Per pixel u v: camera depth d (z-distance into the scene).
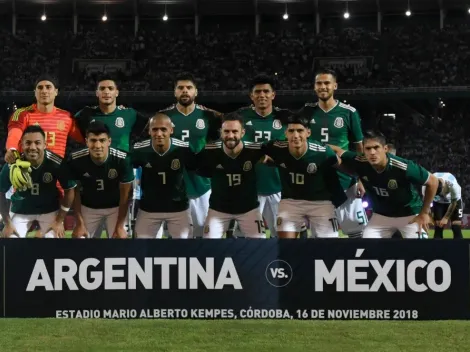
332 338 4.88
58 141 7.51
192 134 7.80
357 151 7.93
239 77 28.94
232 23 30.55
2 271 5.48
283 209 7.13
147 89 28.34
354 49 29.34
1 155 27.64
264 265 5.48
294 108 27.75
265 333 5.03
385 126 29.03
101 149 6.63
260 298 5.48
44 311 5.49
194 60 29.53
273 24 30.48
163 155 6.88
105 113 7.76
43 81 7.41
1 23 30.38
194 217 8.20
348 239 5.45
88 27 30.45
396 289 5.43
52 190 6.95
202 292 5.49
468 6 29.11
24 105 28.34
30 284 5.48
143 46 29.59
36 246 5.49
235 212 7.17
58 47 29.70
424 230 6.85
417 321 5.39
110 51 29.59
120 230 6.94
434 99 27.72
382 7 29.16
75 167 6.86
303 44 29.70
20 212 7.05
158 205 7.13
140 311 5.49
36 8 29.55
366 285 5.44
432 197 6.74
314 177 6.92
